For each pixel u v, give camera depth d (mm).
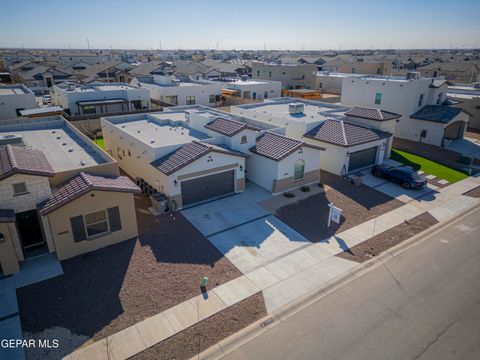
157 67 78500
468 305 13258
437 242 17766
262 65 69312
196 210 20578
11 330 11742
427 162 30234
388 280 14680
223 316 12508
